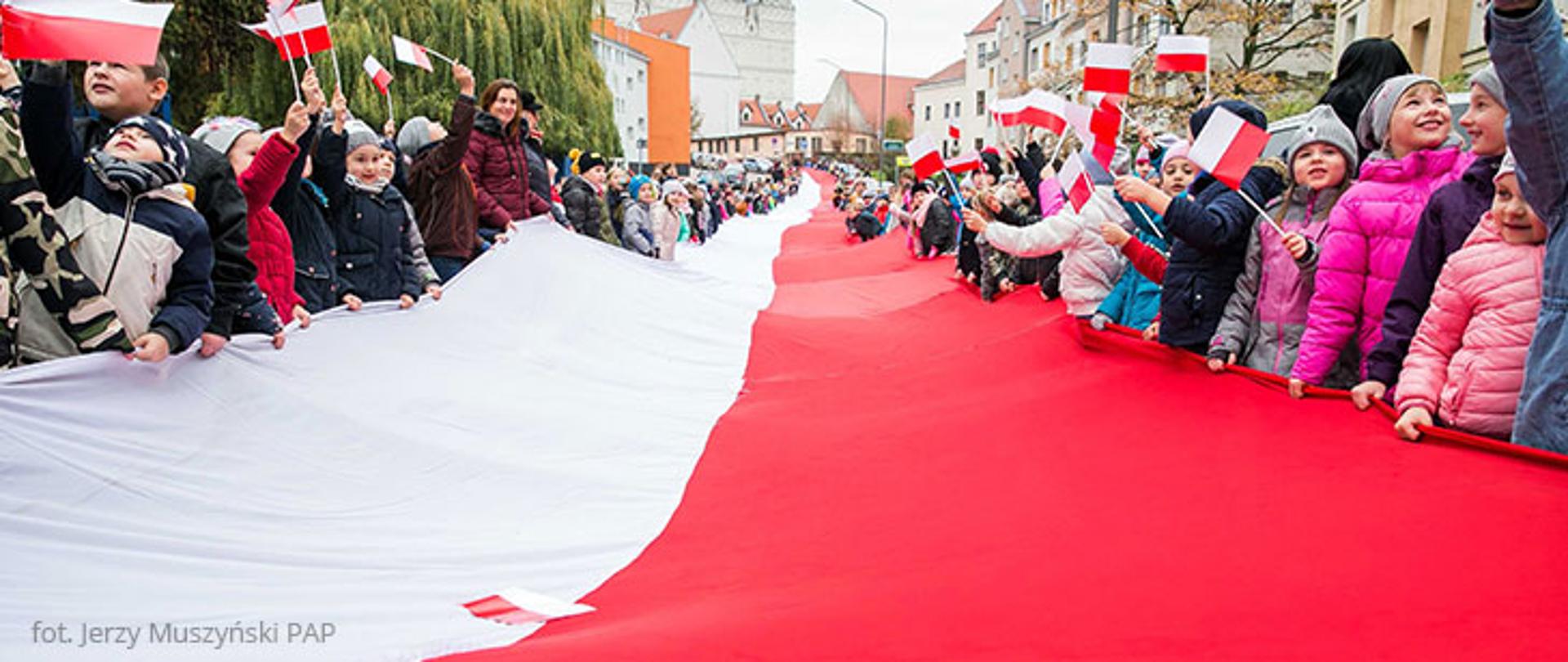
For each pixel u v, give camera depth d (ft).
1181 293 13.56
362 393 14.49
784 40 425.28
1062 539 9.86
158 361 10.95
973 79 201.87
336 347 14.99
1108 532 9.81
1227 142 11.80
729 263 54.60
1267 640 7.18
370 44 56.95
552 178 33.17
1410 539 8.16
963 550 10.15
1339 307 11.39
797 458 15.07
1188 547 9.04
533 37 68.39
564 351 21.30
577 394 18.79
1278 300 12.51
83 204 10.53
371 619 9.10
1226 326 13.03
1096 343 16.52
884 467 13.91
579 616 9.52
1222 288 13.33
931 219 47.73
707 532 12.25
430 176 20.67
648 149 217.36
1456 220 10.18
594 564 11.31
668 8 397.19
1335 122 12.06
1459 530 8.08
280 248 14.33
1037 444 13.25
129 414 10.50
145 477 10.36
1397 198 11.14
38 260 9.82
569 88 70.18
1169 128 64.44
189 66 46.75
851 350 25.98
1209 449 11.27
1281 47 73.56
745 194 143.43
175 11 43.24
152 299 10.82
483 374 17.79
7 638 7.85
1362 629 7.12
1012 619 8.10
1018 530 10.44
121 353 10.50
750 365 24.31
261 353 13.09
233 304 12.07
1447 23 44.45
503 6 66.18
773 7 420.77
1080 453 12.43
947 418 15.67
